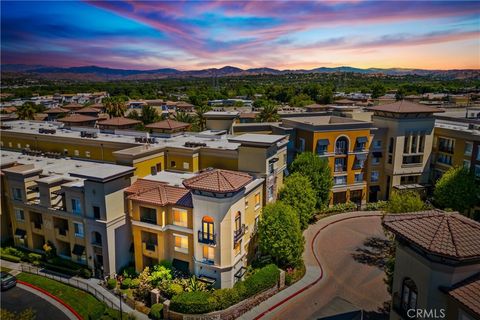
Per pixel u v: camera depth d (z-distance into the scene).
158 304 33.69
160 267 36.88
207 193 34.59
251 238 41.62
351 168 62.34
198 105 152.38
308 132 61.12
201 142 53.38
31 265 42.09
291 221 39.88
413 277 21.38
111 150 51.56
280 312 34.12
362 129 61.16
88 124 67.69
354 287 38.28
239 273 37.72
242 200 37.47
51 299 35.72
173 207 37.09
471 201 49.56
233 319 33.16
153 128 58.59
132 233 40.84
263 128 70.44
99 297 35.91
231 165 47.03
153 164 46.41
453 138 58.66
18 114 102.62
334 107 96.69
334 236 51.34
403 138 60.53
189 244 37.00
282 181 53.22
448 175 51.47
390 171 62.25
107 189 37.16
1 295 36.28
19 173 41.81
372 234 52.06
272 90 188.62
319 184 55.41
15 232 44.78
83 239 39.59
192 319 32.41
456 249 19.00
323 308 31.09
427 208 40.34
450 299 19.06
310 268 42.38
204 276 36.41
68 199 39.69
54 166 49.06
